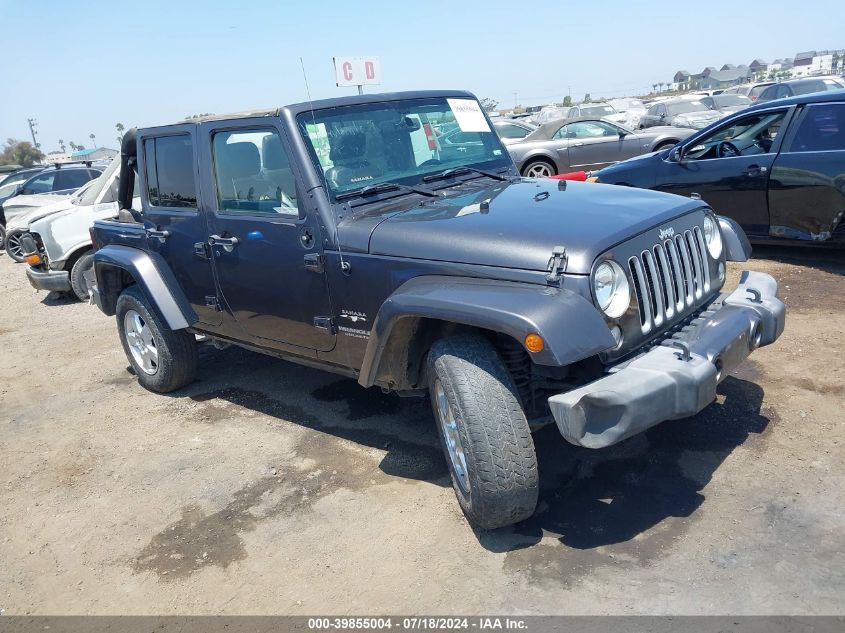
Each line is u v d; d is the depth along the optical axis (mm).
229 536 3469
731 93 22422
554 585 2828
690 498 3270
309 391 5164
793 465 3416
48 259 8930
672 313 3250
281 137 3775
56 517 3867
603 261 2932
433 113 4344
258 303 4215
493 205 3566
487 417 2883
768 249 7398
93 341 7367
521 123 16562
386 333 3238
